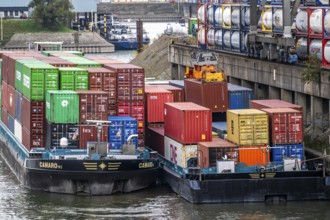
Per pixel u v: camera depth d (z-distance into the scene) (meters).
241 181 107.75
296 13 137.12
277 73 137.75
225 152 108.88
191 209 105.75
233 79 158.12
